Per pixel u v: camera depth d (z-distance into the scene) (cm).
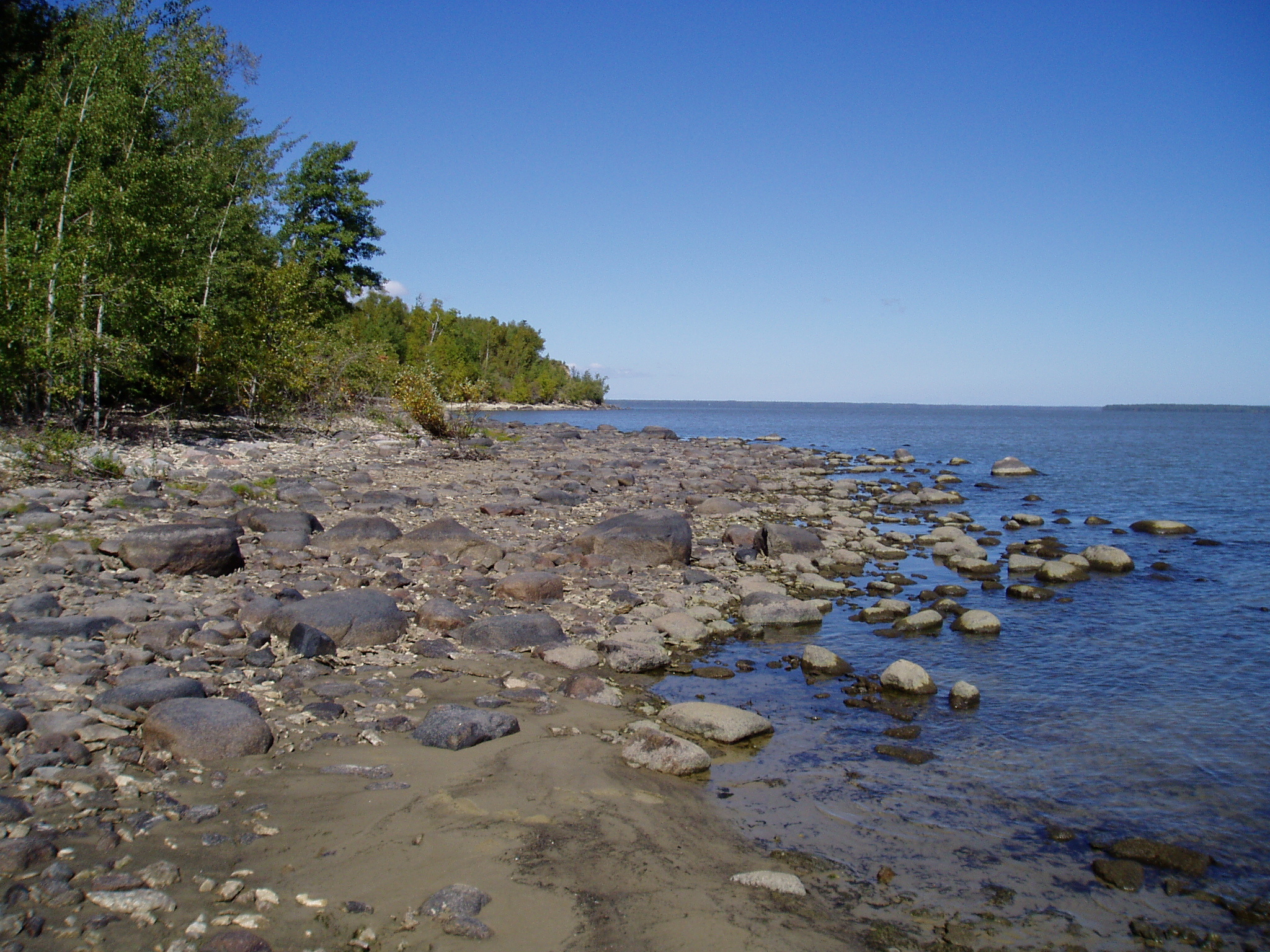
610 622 1077
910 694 888
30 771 538
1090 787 685
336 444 2652
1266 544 1845
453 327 11169
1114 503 2561
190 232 2322
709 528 1869
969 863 563
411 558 1292
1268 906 522
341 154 4075
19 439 1667
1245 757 746
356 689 777
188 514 1388
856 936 468
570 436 4616
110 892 425
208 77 2509
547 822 552
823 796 653
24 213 1934
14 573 989
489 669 878
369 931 421
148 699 662
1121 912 514
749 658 1001
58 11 2509
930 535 1841
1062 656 1029
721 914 469
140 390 2406
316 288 3356
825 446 5178
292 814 537
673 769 673
